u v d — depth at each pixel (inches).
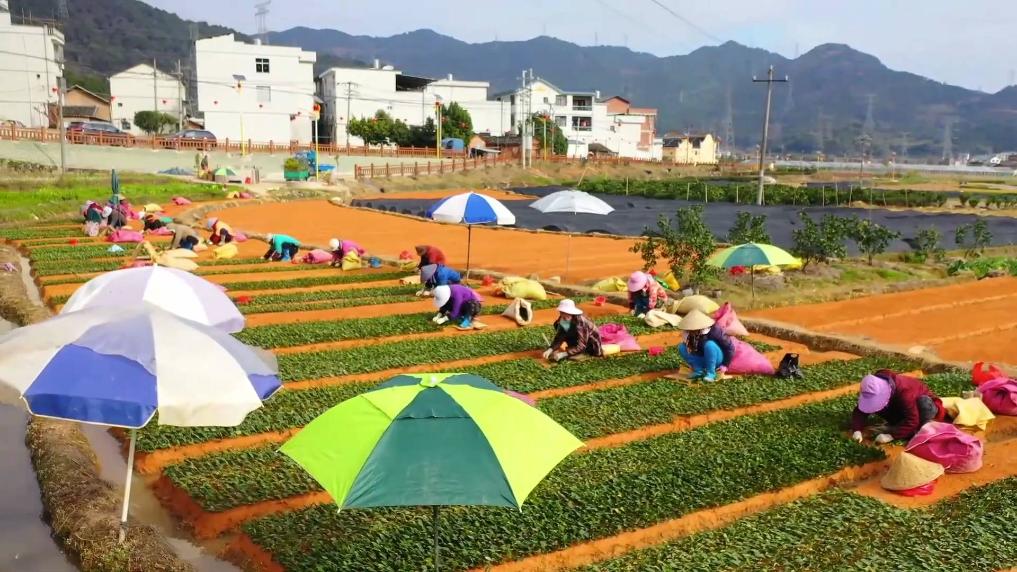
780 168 4126.5
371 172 2475.4
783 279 887.1
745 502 342.6
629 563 284.8
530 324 684.7
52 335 268.5
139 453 391.9
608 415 443.5
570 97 4237.2
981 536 308.7
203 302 379.6
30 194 1535.4
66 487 353.4
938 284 948.6
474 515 324.5
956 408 435.8
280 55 3112.7
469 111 3932.1
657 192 2461.9
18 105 2847.0
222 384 267.7
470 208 759.1
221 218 1555.1
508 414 245.9
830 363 568.1
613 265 1047.6
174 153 2428.6
